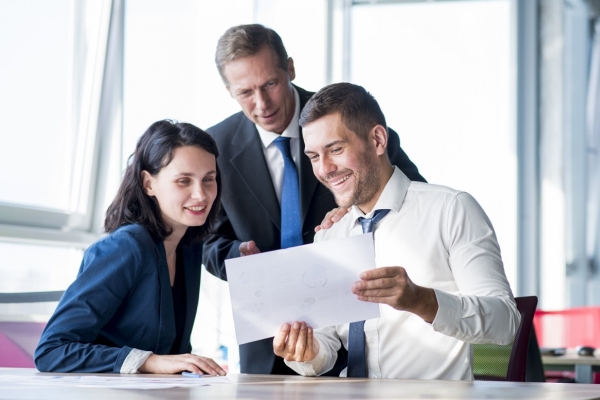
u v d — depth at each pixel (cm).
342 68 568
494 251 199
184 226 204
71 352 176
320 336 204
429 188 209
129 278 188
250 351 258
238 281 171
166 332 193
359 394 123
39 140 371
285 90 256
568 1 691
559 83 627
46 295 224
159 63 423
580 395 123
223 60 253
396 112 571
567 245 683
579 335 451
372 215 208
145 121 418
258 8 490
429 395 122
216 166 208
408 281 164
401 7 571
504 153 593
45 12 370
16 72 356
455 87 571
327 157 201
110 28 400
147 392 123
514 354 202
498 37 590
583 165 705
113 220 201
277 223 262
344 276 168
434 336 196
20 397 111
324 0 555
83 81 396
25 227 352
